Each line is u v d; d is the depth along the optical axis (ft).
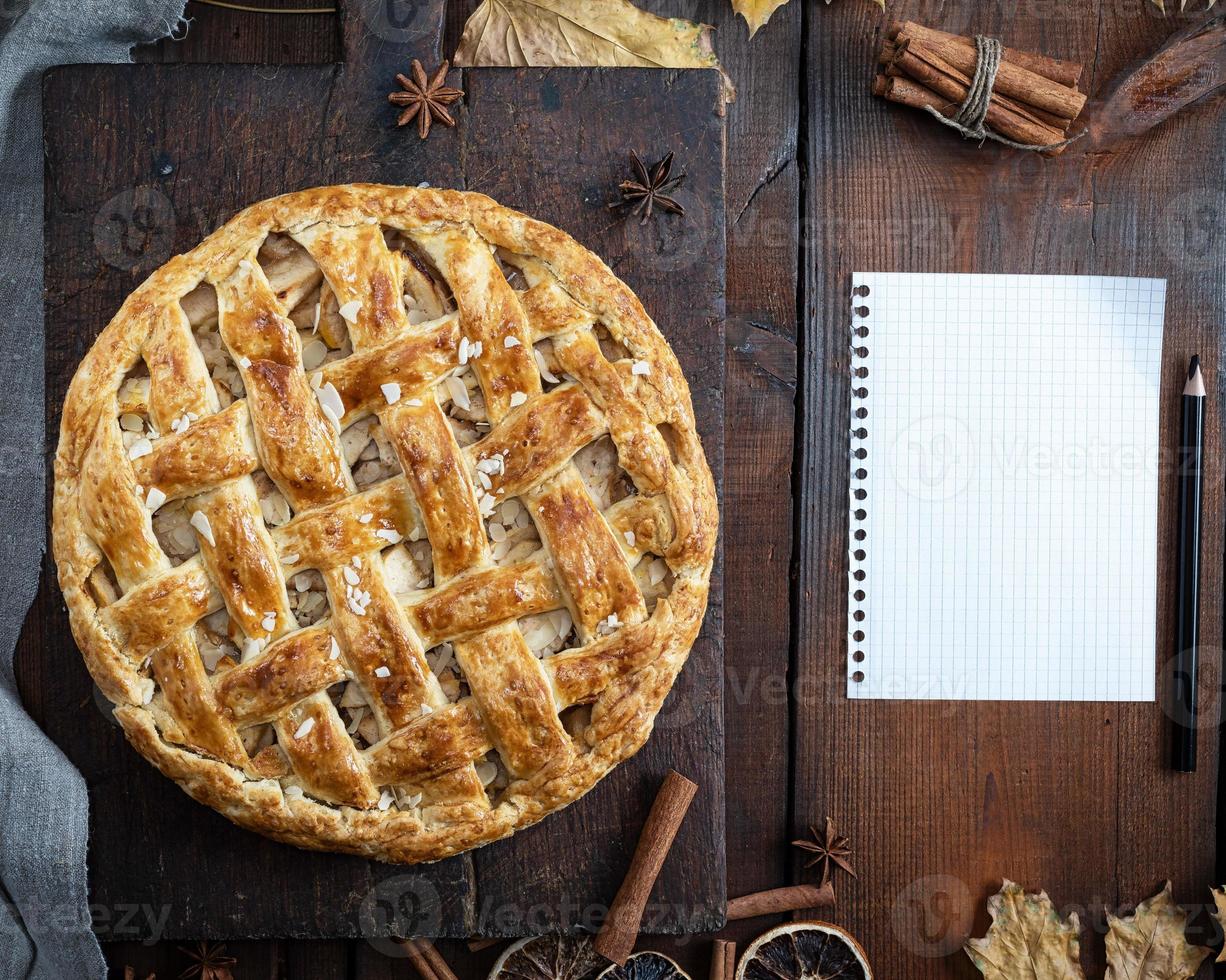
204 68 2.41
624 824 2.43
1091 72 2.58
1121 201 2.58
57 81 2.40
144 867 2.39
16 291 2.44
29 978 2.39
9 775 2.36
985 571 2.56
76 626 2.23
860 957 2.49
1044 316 2.56
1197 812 2.58
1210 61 2.55
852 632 2.56
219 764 2.22
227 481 2.20
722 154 2.44
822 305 2.56
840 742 2.57
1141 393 2.57
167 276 2.27
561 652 2.25
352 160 2.42
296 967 2.51
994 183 2.57
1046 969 2.52
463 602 2.21
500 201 2.43
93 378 2.24
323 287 2.26
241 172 2.41
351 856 2.40
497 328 2.24
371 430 2.25
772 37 2.56
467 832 2.25
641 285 2.43
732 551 2.56
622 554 2.25
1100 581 2.57
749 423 2.56
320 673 2.19
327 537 2.20
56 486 2.25
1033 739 2.57
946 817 2.57
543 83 2.43
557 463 2.23
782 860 2.56
